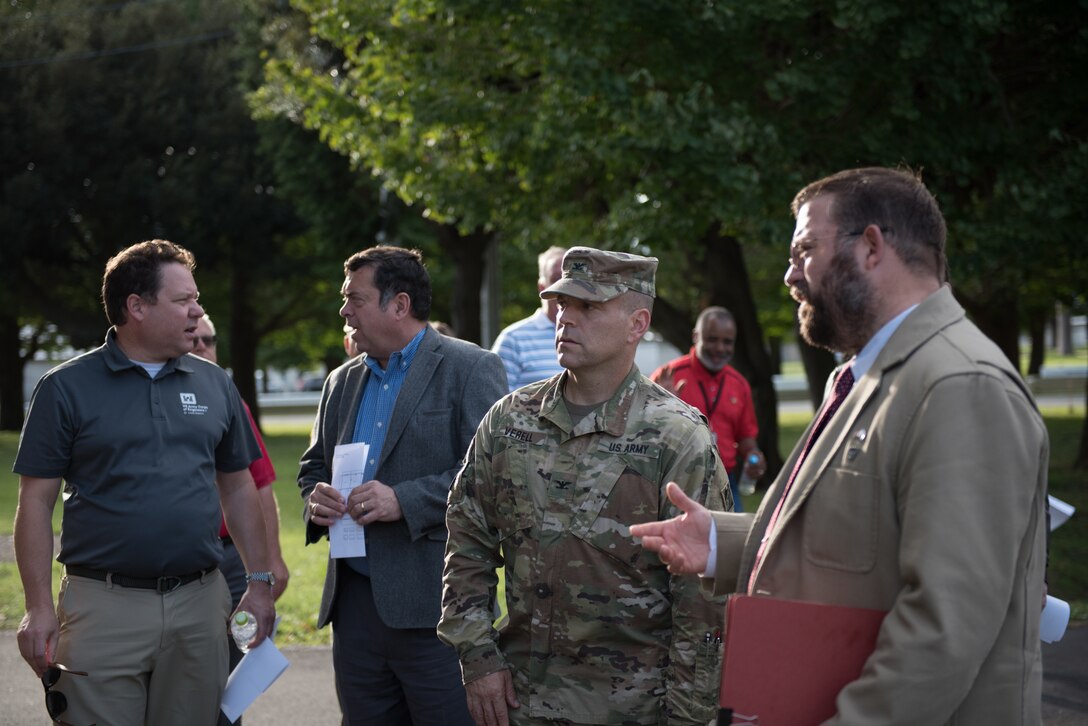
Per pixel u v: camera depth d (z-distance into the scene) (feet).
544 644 9.06
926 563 5.92
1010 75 32.30
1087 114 31.42
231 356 89.10
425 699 11.70
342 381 12.98
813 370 49.90
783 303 77.10
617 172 35.04
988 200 31.83
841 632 6.35
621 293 9.08
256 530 12.78
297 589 26.11
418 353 12.31
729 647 6.48
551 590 9.05
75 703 11.02
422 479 11.80
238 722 14.83
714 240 45.32
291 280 84.48
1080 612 24.59
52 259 76.28
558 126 31.76
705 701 8.55
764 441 45.57
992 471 6.01
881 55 28.76
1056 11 29.86
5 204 71.10
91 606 11.09
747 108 29.45
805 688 6.38
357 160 45.19
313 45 57.62
